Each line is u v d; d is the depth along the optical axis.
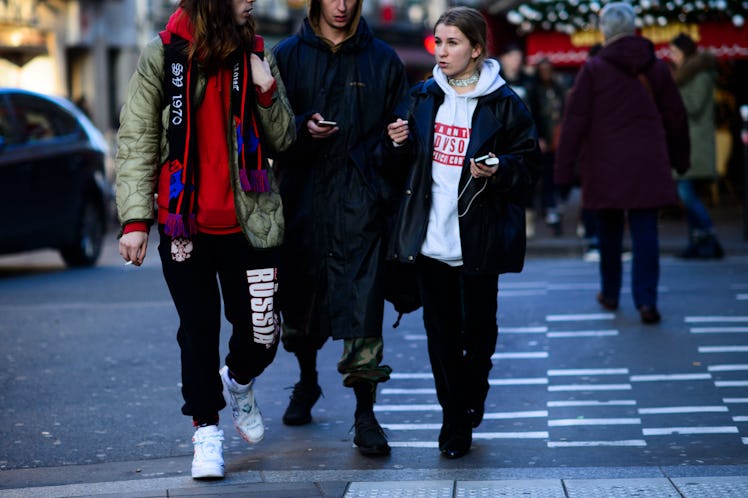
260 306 8.26
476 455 8.96
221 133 8.03
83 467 8.88
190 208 7.95
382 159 8.63
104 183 22.92
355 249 8.94
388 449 8.92
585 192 14.43
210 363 8.21
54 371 12.40
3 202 19.83
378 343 8.98
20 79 43.50
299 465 8.69
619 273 15.15
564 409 10.45
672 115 14.17
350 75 9.05
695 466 8.33
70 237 21.75
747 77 30.95
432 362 8.79
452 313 8.74
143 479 8.31
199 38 7.84
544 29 29.94
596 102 14.17
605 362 12.28
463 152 8.49
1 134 20.25
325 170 9.01
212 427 8.26
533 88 24.92
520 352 12.90
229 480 8.17
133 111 7.98
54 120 21.84
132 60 50.31
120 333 14.52
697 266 19.36
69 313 16.11
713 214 27.97
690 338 13.34
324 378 11.90
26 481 8.52
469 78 8.53
